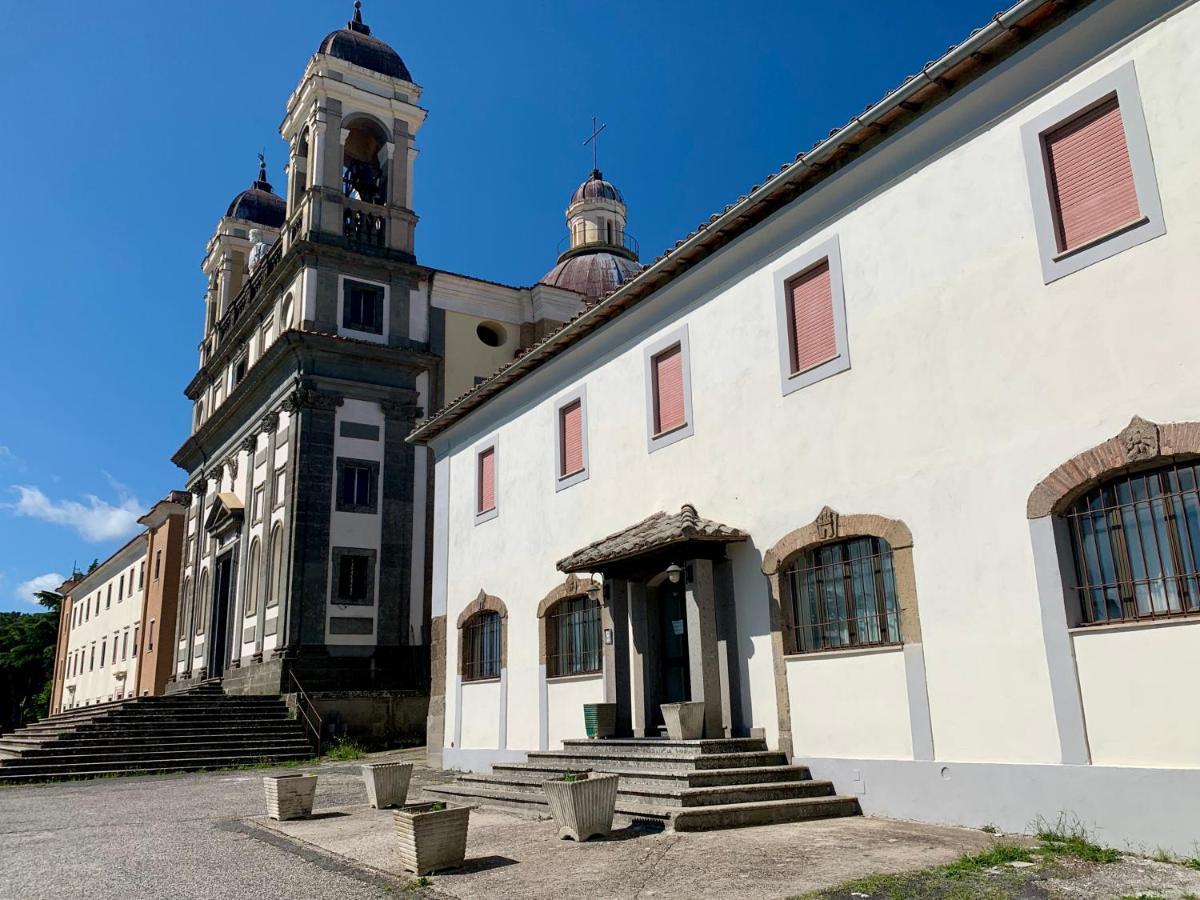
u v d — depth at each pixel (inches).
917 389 424.2
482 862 345.1
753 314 523.5
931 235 427.8
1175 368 331.9
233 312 1567.4
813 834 370.3
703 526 505.4
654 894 287.4
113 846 420.5
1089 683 344.8
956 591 394.3
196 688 1312.7
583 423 658.2
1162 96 346.9
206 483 1558.8
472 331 1336.1
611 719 563.8
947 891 276.2
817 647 462.9
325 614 1119.0
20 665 2915.8
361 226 1285.7
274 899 301.7
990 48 401.1
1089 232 367.9
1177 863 305.6
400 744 1057.5
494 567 743.1
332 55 1316.4
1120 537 348.2
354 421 1196.5
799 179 491.8
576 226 1782.7
